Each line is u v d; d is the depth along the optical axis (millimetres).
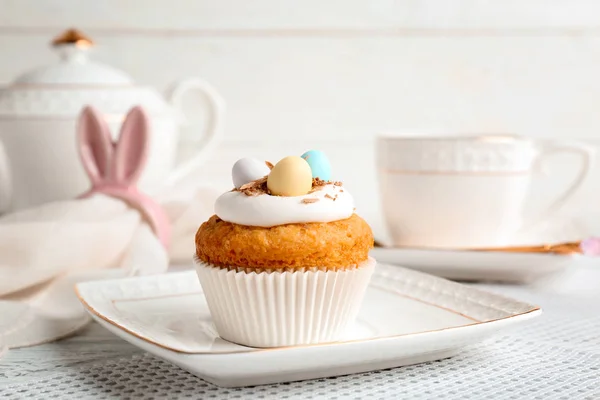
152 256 578
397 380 436
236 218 460
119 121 654
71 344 487
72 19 812
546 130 854
